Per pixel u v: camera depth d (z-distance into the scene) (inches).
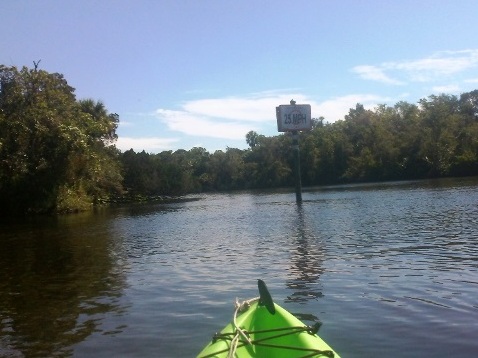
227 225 1016.9
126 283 470.6
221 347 222.7
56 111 1760.6
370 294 381.7
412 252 547.5
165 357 273.9
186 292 421.4
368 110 3887.8
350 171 3395.7
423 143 3034.0
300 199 1646.2
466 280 410.6
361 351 269.9
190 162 4589.1
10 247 808.9
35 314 374.0
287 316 253.6
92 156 1825.8
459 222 783.7
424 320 314.5
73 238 905.5
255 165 4121.6
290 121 1640.0
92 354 284.0
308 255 567.5
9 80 1708.9
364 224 842.8
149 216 1428.4
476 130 2925.7
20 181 1647.4
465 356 257.3
